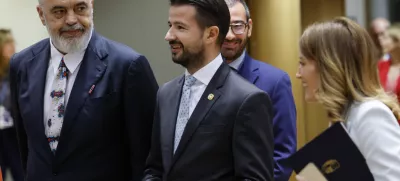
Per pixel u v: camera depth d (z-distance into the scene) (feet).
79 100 12.32
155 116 11.92
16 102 13.37
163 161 11.14
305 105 25.31
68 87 12.58
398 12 26.50
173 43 10.96
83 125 12.25
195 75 11.19
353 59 9.95
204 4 10.78
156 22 23.38
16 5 22.89
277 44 23.35
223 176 10.56
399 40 21.52
